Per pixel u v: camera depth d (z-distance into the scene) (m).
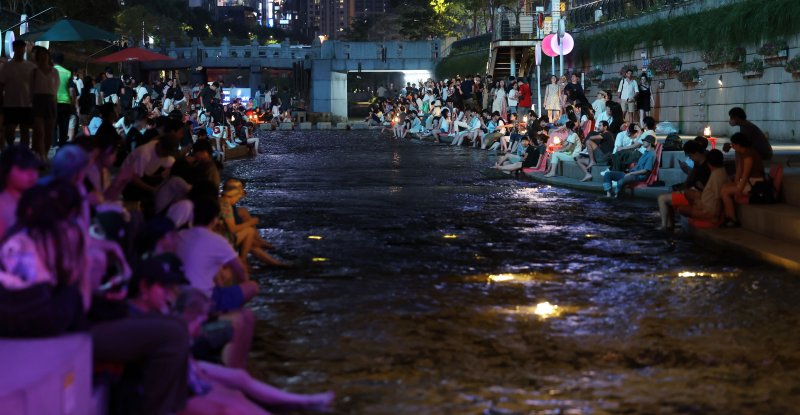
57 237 4.42
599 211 16.30
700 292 9.06
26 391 3.78
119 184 10.21
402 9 148.00
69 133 24.86
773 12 26.48
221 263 6.66
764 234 12.08
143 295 5.30
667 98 35.28
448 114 44.97
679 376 6.27
